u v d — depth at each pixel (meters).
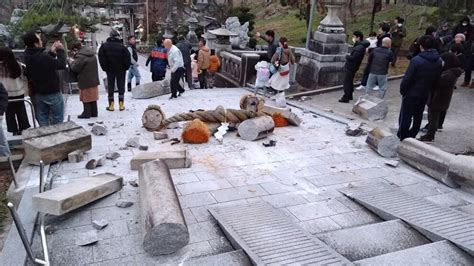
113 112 9.62
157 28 36.41
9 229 4.50
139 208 4.80
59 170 5.94
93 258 3.87
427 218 4.62
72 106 10.34
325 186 5.72
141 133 7.89
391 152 6.93
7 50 6.80
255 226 4.39
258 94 12.15
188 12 32.72
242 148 7.12
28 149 5.96
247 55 13.55
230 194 5.36
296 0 23.16
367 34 21.73
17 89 7.04
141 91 11.35
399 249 4.12
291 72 12.65
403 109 7.36
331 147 7.39
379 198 5.23
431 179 6.08
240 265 3.70
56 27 12.62
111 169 6.02
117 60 9.32
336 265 3.60
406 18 21.23
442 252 3.89
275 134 8.09
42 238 3.84
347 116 9.80
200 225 4.54
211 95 12.09
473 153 7.21
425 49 7.03
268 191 5.50
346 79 11.09
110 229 4.38
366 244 4.18
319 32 12.97
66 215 4.65
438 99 7.46
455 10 13.62
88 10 26.50
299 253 3.82
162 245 3.92
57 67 7.34
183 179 5.78
